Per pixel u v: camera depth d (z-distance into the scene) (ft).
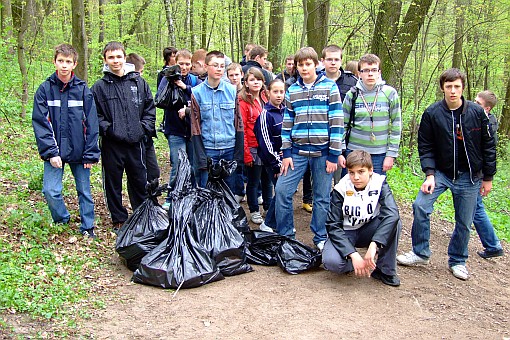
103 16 46.39
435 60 51.37
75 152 16.35
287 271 15.05
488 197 37.52
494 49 54.65
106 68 17.29
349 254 13.97
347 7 40.45
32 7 42.04
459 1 45.47
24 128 30.01
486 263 18.35
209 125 17.58
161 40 66.44
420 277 15.69
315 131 15.93
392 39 33.35
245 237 16.33
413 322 12.64
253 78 19.22
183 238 14.52
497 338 12.16
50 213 17.48
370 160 14.21
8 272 13.21
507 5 46.68
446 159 15.71
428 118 15.83
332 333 11.78
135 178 18.24
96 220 18.62
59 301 12.32
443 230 22.03
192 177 18.24
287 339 11.42
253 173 19.71
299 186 26.30
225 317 12.32
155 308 12.66
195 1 52.49
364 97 16.60
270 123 18.43
